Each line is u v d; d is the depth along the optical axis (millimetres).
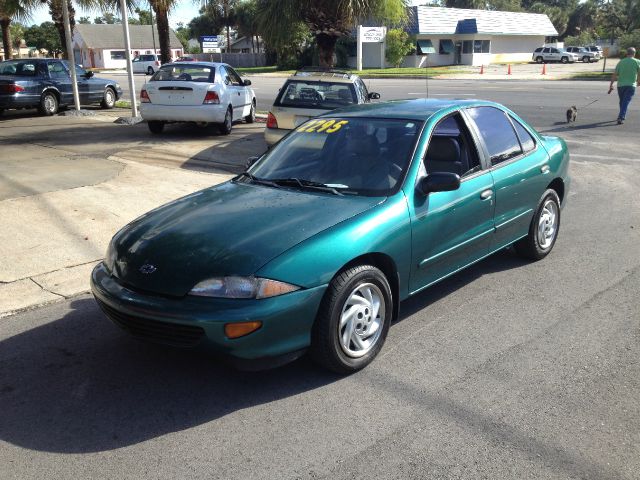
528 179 5344
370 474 2898
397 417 3363
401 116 4711
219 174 9641
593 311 4730
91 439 3223
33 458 3068
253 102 15742
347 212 3857
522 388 3641
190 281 3422
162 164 10391
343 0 12352
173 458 3049
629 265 5754
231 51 80000
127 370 3947
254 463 2998
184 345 3412
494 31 54125
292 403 3520
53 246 6277
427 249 4246
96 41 73750
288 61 52938
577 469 2914
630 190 8820
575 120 15742
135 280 3586
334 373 3818
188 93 12969
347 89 9969
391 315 4047
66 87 17969
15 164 10188
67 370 3965
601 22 79625
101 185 8719
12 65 17438
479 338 4305
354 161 4441
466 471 2910
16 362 4078
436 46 52938
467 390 3629
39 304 5031
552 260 5930
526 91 24812
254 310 3299
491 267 5754
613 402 3479
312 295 3469
